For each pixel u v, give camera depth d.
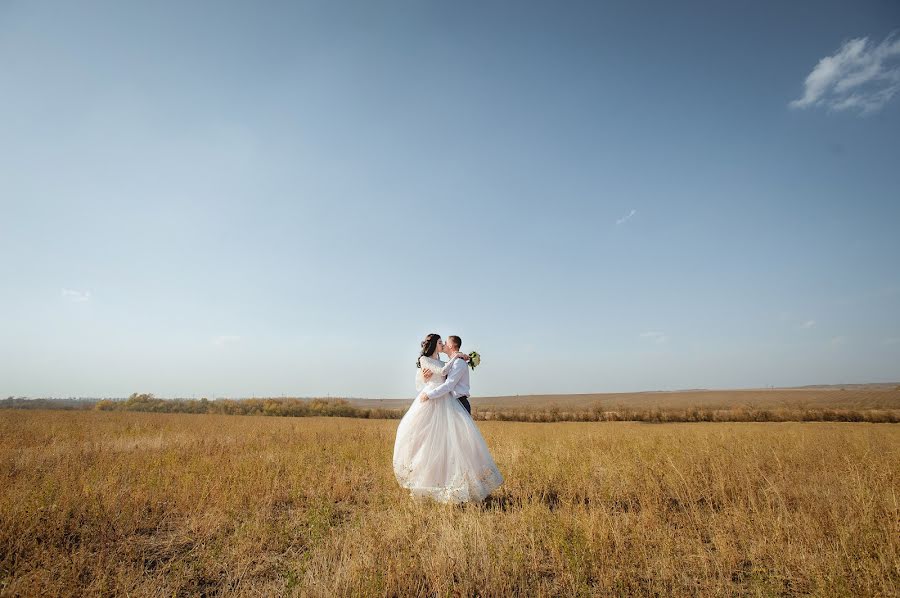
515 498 6.50
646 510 5.48
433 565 3.86
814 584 3.61
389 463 9.16
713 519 5.26
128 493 6.29
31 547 4.45
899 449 11.58
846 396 67.50
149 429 17.20
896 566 3.58
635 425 33.38
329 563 4.10
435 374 6.54
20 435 13.63
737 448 11.04
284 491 6.80
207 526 5.23
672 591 3.45
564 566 4.00
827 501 5.75
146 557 4.49
